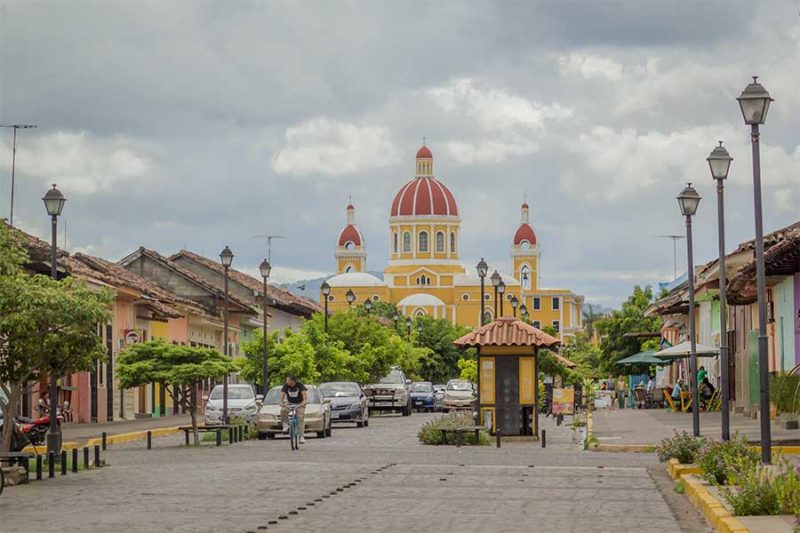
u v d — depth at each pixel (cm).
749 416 4638
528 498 2023
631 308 9988
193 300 8194
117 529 1619
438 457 3075
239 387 5319
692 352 3403
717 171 3023
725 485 2003
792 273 3906
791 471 1681
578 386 7594
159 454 3272
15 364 2698
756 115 2298
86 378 5662
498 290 6162
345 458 3039
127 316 6259
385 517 1761
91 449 3562
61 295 2603
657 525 1683
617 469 2634
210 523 1681
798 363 3853
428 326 11588
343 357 6531
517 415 3959
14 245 2745
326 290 6869
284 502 1950
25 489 2194
